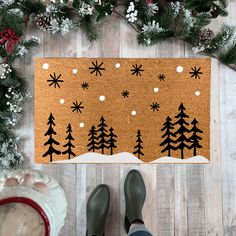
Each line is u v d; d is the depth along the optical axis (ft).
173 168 4.23
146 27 3.88
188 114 4.22
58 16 3.96
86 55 4.22
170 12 3.84
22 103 4.21
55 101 4.22
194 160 4.21
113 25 4.22
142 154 4.22
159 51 4.21
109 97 4.22
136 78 4.22
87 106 4.22
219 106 4.21
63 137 4.22
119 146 4.22
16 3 3.88
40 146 4.21
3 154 4.00
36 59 4.21
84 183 4.21
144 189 4.11
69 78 4.22
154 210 4.21
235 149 4.21
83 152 4.22
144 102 4.23
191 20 3.82
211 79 4.22
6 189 1.40
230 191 4.20
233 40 4.04
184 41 4.20
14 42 3.69
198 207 4.23
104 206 4.05
